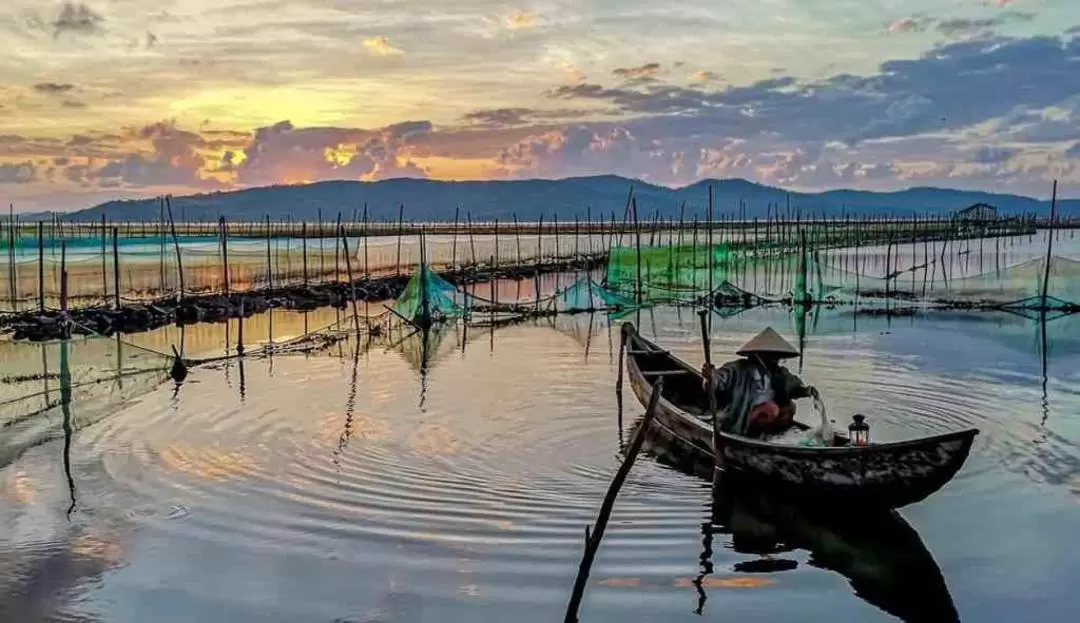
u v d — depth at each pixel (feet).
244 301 143.74
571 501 39.47
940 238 356.59
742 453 40.81
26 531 36.70
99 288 173.88
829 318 120.78
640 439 28.86
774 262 215.72
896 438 50.55
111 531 36.68
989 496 40.24
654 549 34.27
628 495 40.40
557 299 145.18
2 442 51.39
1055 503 39.17
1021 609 29.53
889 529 36.63
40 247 122.31
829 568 32.71
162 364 81.20
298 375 75.15
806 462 38.58
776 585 31.27
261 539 35.45
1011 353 84.64
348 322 119.55
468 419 55.83
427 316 116.06
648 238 459.32
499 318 125.08
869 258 267.18
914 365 77.10
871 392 64.18
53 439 52.08
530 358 85.05
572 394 64.59
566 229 636.89
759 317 123.44
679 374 57.11
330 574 32.24
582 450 47.96
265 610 29.73
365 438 50.85
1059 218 535.60
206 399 63.98
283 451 48.16
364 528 36.35
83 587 31.73
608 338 101.71
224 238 144.97
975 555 33.86
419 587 31.09
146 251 283.18
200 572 32.71
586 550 28.27
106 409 60.70
